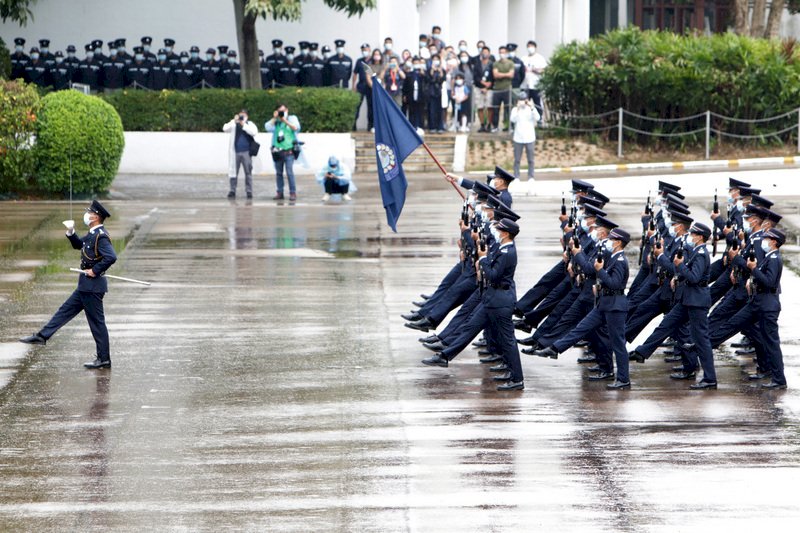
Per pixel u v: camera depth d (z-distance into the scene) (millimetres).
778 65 98188
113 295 49375
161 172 95875
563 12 138500
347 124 95875
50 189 78875
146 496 26969
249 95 94938
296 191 84625
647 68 97062
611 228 37031
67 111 77875
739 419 33094
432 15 115188
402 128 45906
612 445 30641
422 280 52469
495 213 37375
